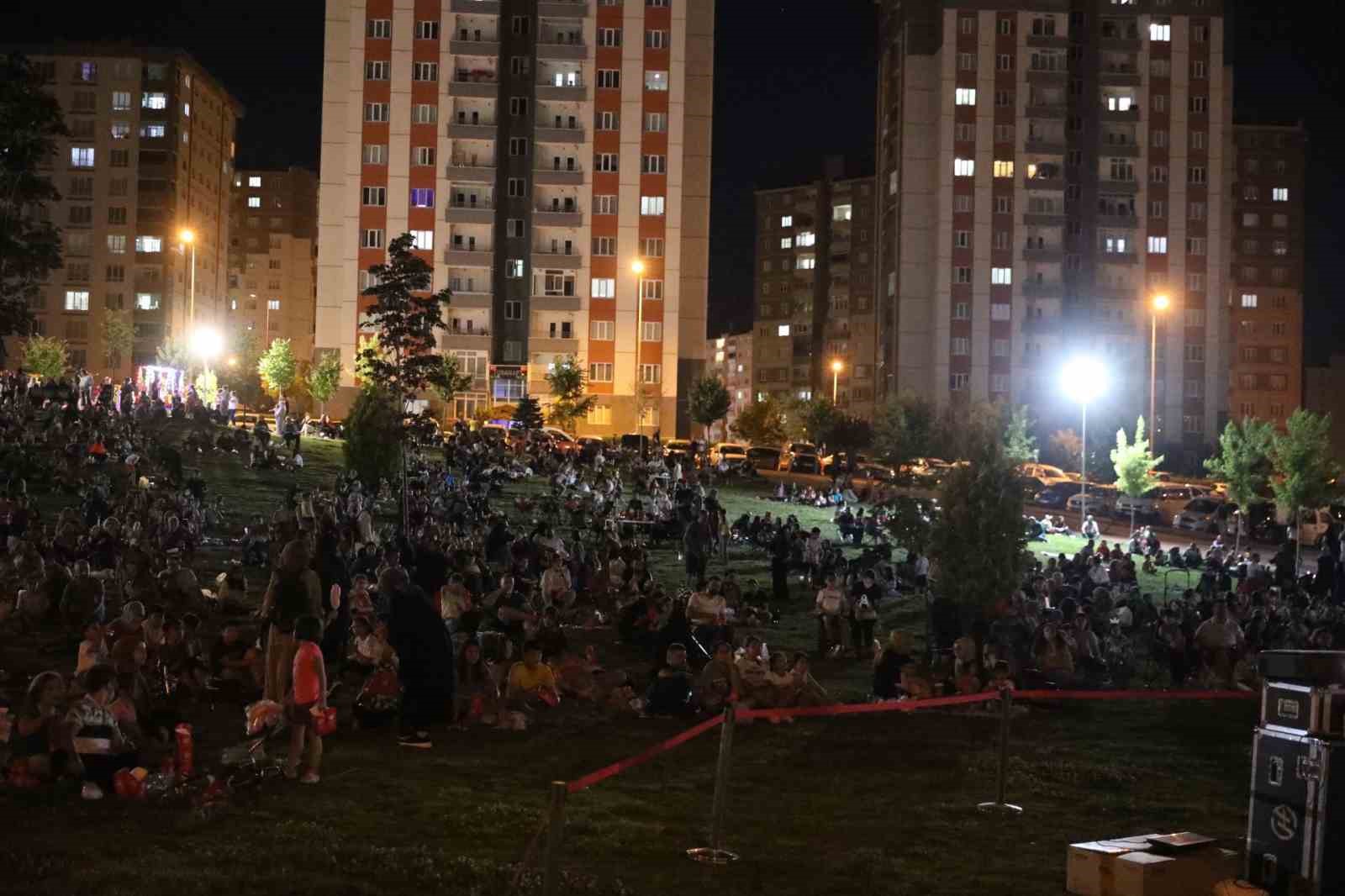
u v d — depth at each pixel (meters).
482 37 109.25
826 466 81.00
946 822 12.85
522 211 109.88
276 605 14.79
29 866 9.80
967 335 119.62
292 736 13.45
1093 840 12.36
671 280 109.94
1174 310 121.00
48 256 43.47
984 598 23.44
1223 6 121.75
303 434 68.94
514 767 14.41
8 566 23.67
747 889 10.33
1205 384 120.81
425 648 15.12
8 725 13.60
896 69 125.81
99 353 148.00
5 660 19.22
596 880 10.20
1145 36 121.56
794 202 182.75
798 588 35.91
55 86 148.38
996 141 119.88
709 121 113.31
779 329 184.62
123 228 148.38
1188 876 10.24
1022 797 14.13
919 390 121.56
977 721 18.75
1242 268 161.62
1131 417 119.06
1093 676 23.62
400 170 108.00
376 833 11.33
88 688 12.63
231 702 17.22
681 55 109.88
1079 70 121.50
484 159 109.25
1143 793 14.59
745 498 61.03
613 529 41.12
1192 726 19.31
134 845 10.58
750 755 15.89
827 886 10.50
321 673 13.13
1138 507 65.69
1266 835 10.04
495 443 64.56
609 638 26.03
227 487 47.00
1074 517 66.06
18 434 46.59
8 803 11.71
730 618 25.44
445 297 68.81
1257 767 10.18
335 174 107.81
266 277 198.00
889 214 126.88
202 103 158.62
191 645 17.69
